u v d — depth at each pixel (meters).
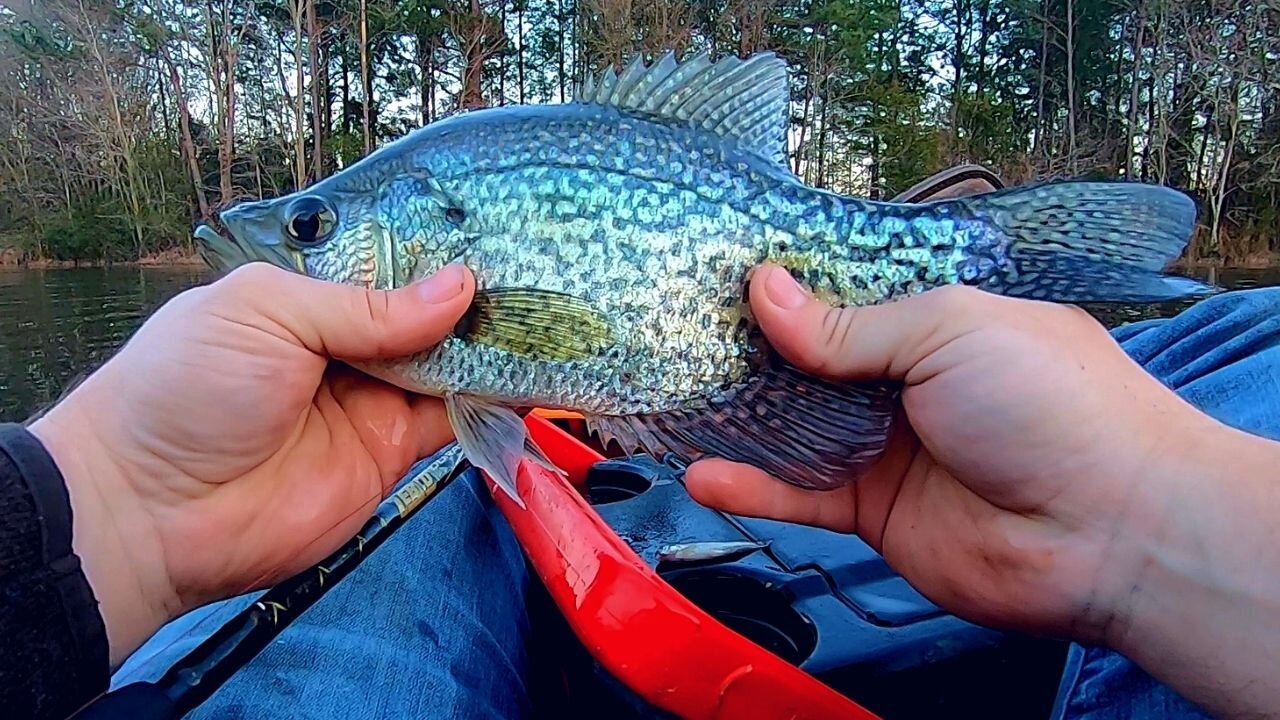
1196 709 0.19
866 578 0.34
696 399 0.28
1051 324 0.22
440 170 0.28
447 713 0.27
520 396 0.28
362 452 0.29
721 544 0.37
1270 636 0.17
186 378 0.23
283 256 0.29
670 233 0.27
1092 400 0.20
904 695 0.29
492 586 0.38
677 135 0.28
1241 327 0.31
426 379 0.28
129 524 0.22
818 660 0.29
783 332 0.25
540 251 0.28
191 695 0.21
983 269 0.26
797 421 0.27
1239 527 0.18
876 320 0.24
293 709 0.25
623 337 0.28
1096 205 0.25
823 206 0.27
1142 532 0.19
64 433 0.22
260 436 0.24
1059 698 0.24
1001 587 0.23
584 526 0.30
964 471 0.22
